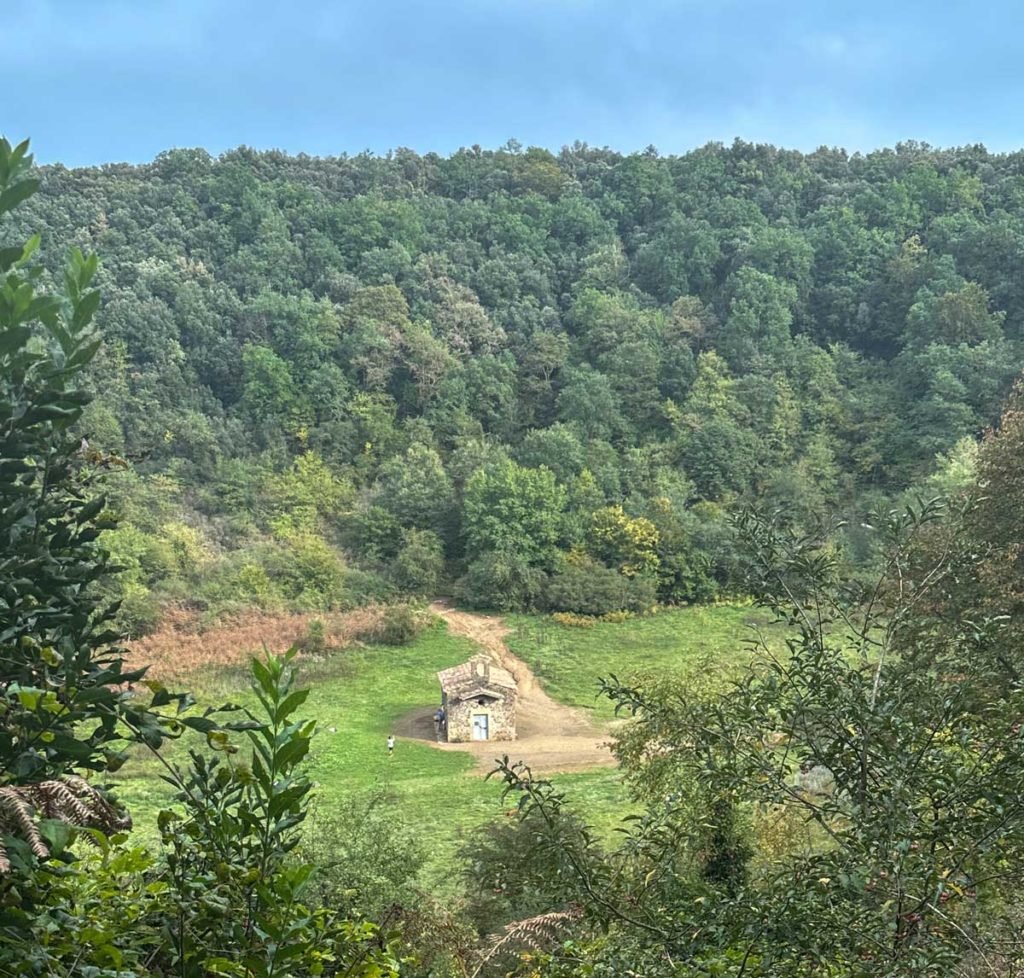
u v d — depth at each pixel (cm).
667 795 525
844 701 432
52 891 269
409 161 13738
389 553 7362
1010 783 397
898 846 385
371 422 8762
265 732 265
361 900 877
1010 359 8494
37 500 283
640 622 6322
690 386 9281
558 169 13525
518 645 5944
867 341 10306
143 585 5916
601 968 440
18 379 279
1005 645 498
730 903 426
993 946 396
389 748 4128
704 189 12669
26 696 231
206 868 287
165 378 8838
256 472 8056
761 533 503
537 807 470
